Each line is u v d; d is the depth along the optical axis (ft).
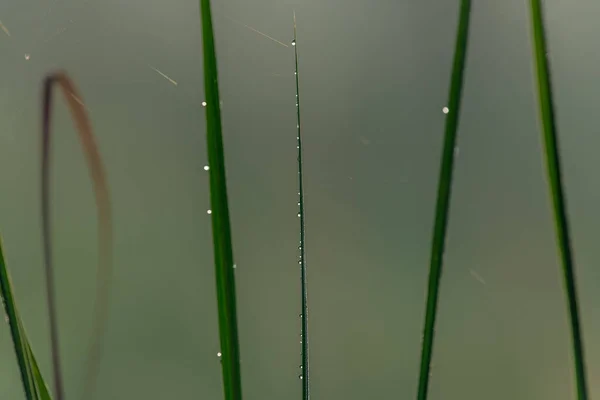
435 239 3.13
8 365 3.50
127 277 3.61
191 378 3.59
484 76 3.65
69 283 3.59
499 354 3.59
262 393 3.59
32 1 3.66
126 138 3.66
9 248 3.60
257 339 3.62
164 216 3.65
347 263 3.66
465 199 3.65
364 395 3.59
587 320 3.56
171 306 3.62
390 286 3.64
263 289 3.64
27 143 3.62
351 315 3.63
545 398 3.56
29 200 3.61
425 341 3.13
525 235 3.63
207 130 3.10
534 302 3.61
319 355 3.61
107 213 3.52
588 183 3.61
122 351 3.59
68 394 3.54
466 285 3.62
